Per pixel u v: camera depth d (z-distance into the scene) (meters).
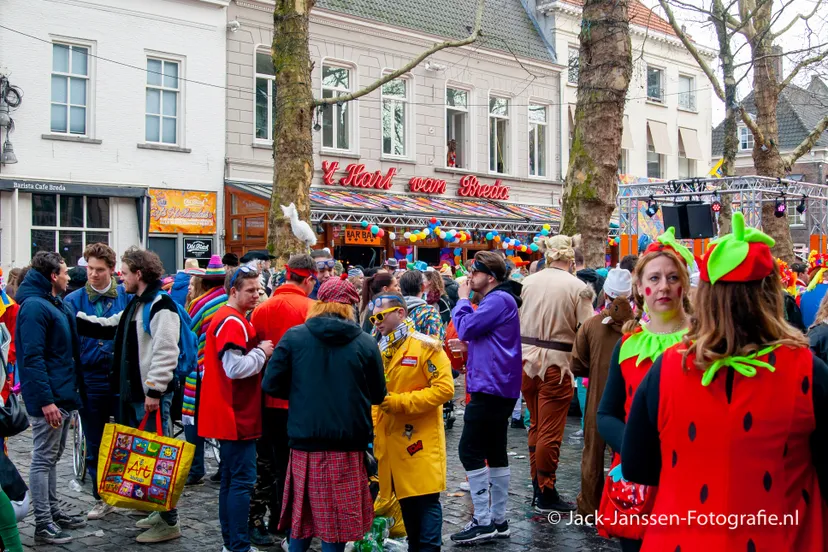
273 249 11.58
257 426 4.70
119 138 15.91
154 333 5.21
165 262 16.59
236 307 4.80
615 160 9.97
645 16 26.78
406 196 20.33
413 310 6.52
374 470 4.53
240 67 17.69
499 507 5.23
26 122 14.79
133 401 5.28
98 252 5.89
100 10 15.65
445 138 21.73
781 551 2.16
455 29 22.09
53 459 5.29
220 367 4.63
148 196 16.09
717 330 2.23
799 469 2.23
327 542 3.95
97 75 15.65
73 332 5.44
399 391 4.40
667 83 27.91
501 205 22.39
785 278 11.12
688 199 15.87
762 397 2.17
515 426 9.27
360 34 19.73
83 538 5.27
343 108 19.72
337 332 4.00
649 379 2.43
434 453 4.39
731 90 14.23
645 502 3.12
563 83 24.84
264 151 18.09
